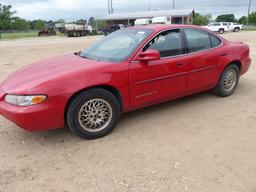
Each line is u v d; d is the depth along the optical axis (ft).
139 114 14.62
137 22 131.75
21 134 12.57
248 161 9.88
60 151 10.98
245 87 19.40
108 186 8.72
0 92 11.23
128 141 11.65
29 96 10.23
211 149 10.78
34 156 10.66
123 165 9.84
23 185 8.89
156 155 10.44
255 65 28.04
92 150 10.99
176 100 16.69
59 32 159.33
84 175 9.34
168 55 13.50
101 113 11.87
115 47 13.55
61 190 8.61
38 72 11.82
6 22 233.96
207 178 8.95
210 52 15.24
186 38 14.33
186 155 10.37
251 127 12.73
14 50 52.19
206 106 15.58
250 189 8.41
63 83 10.66
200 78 15.03
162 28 13.62
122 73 11.91
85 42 73.26
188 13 170.71
